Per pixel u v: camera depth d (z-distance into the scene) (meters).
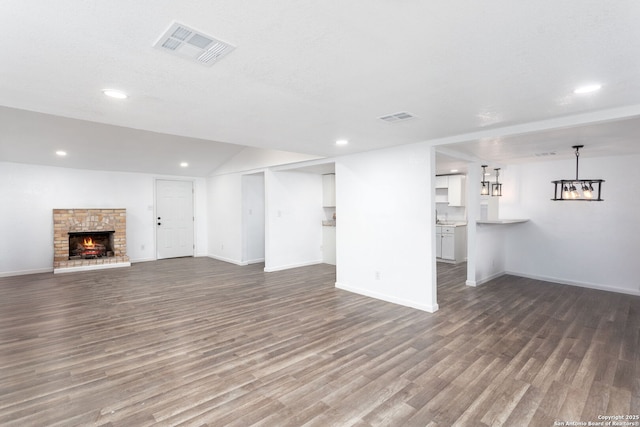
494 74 2.00
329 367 2.68
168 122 3.10
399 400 2.22
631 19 1.39
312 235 7.32
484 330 3.44
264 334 3.36
